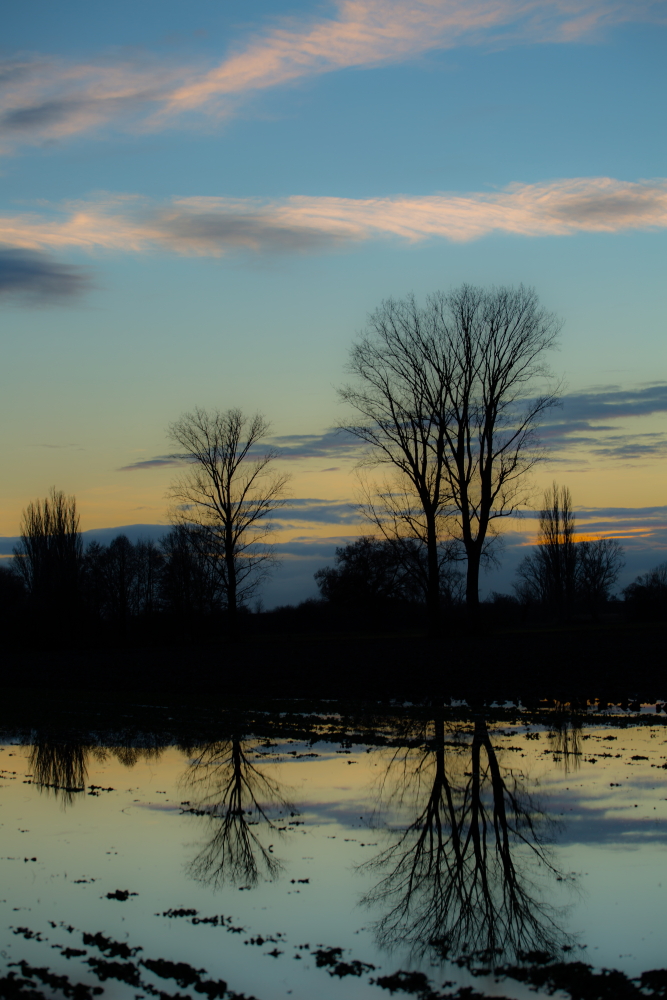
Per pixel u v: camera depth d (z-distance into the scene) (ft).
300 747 53.01
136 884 30.40
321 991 22.11
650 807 37.35
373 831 35.76
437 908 27.68
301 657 122.52
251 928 26.43
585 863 31.14
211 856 33.14
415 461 143.64
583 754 47.75
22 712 74.33
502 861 31.60
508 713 61.62
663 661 91.45
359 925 26.55
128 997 21.68
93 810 40.24
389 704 68.49
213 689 85.40
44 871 31.86
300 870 31.48
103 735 60.64
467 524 143.74
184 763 50.01
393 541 150.20
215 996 21.77
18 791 44.50
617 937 25.20
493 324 141.38
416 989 22.16
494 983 22.48
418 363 142.61
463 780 42.88
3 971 23.39
